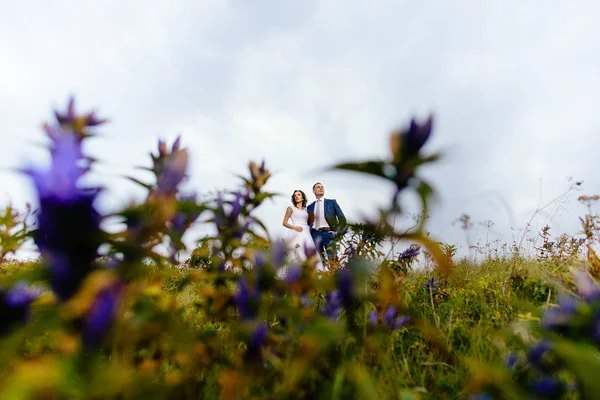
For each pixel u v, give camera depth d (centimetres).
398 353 222
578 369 90
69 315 86
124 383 87
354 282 138
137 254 99
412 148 96
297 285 132
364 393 113
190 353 117
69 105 104
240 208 135
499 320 271
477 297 367
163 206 100
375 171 98
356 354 159
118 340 97
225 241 135
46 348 114
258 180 138
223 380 127
